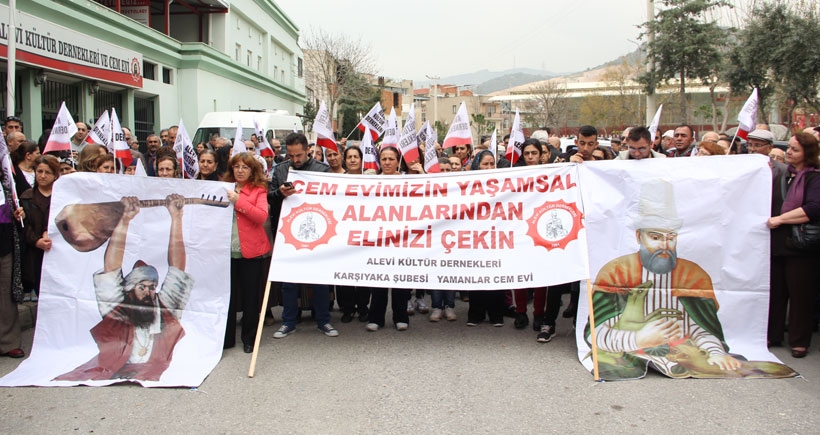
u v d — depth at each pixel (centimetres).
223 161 767
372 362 562
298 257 588
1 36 1349
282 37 4069
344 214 602
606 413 444
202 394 487
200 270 575
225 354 586
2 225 559
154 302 570
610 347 555
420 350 597
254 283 596
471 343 620
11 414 450
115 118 771
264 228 633
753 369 526
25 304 714
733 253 566
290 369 543
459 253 587
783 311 593
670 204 572
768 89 2025
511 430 418
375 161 805
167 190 581
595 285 573
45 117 1656
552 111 6712
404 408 457
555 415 441
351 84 4681
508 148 796
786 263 572
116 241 575
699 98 5306
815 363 553
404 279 586
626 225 576
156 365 539
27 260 637
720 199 570
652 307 569
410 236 593
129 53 2005
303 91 4788
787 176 586
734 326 564
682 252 569
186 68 2508
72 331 563
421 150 936
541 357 572
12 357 577
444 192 604
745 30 1945
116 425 430
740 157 573
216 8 2898
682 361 535
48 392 494
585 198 585
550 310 616
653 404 460
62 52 1603
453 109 10262
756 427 419
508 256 582
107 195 579
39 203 632
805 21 1812
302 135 654
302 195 608
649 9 2130
